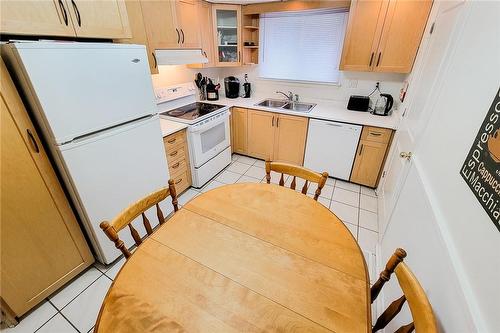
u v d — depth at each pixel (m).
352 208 2.46
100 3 1.46
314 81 3.15
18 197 1.26
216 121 2.73
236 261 0.95
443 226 0.88
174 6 2.20
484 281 0.61
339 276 0.89
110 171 1.58
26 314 1.46
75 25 1.35
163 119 2.53
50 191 1.39
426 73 1.63
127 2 1.79
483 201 0.67
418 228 1.11
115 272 1.74
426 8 2.03
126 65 1.52
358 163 2.70
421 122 1.43
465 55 1.01
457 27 1.16
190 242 1.04
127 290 0.84
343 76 2.95
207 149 2.73
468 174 0.78
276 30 3.14
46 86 1.18
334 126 2.64
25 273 1.37
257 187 1.46
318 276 0.89
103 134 1.49
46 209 1.40
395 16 2.15
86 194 1.47
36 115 1.24
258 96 3.59
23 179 1.26
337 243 1.04
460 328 0.66
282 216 1.21
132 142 1.69
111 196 1.63
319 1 2.58
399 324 1.09
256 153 3.40
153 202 1.26
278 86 3.42
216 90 3.33
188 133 2.44
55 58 1.18
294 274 0.90
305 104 3.25
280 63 3.30
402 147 1.82
